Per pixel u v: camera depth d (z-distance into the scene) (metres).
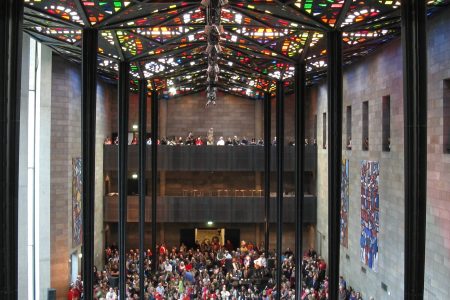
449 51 16.61
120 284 23.41
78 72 29.52
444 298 16.81
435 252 17.58
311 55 23.33
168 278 30.14
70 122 27.73
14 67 11.37
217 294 26.48
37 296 24.75
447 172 16.75
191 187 41.59
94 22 17.08
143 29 20.00
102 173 36.72
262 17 17.69
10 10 11.29
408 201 11.91
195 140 38.75
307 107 40.25
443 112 17.11
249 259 34.00
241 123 42.38
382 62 23.30
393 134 21.88
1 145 11.13
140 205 28.45
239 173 41.75
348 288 28.23
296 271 22.61
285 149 38.50
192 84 37.94
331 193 16.81
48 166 25.42
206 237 41.75
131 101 40.84
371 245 24.55
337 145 16.92
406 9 11.88
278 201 29.02
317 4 15.62
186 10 16.61
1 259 11.12
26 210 21.30
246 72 30.50
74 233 28.38
